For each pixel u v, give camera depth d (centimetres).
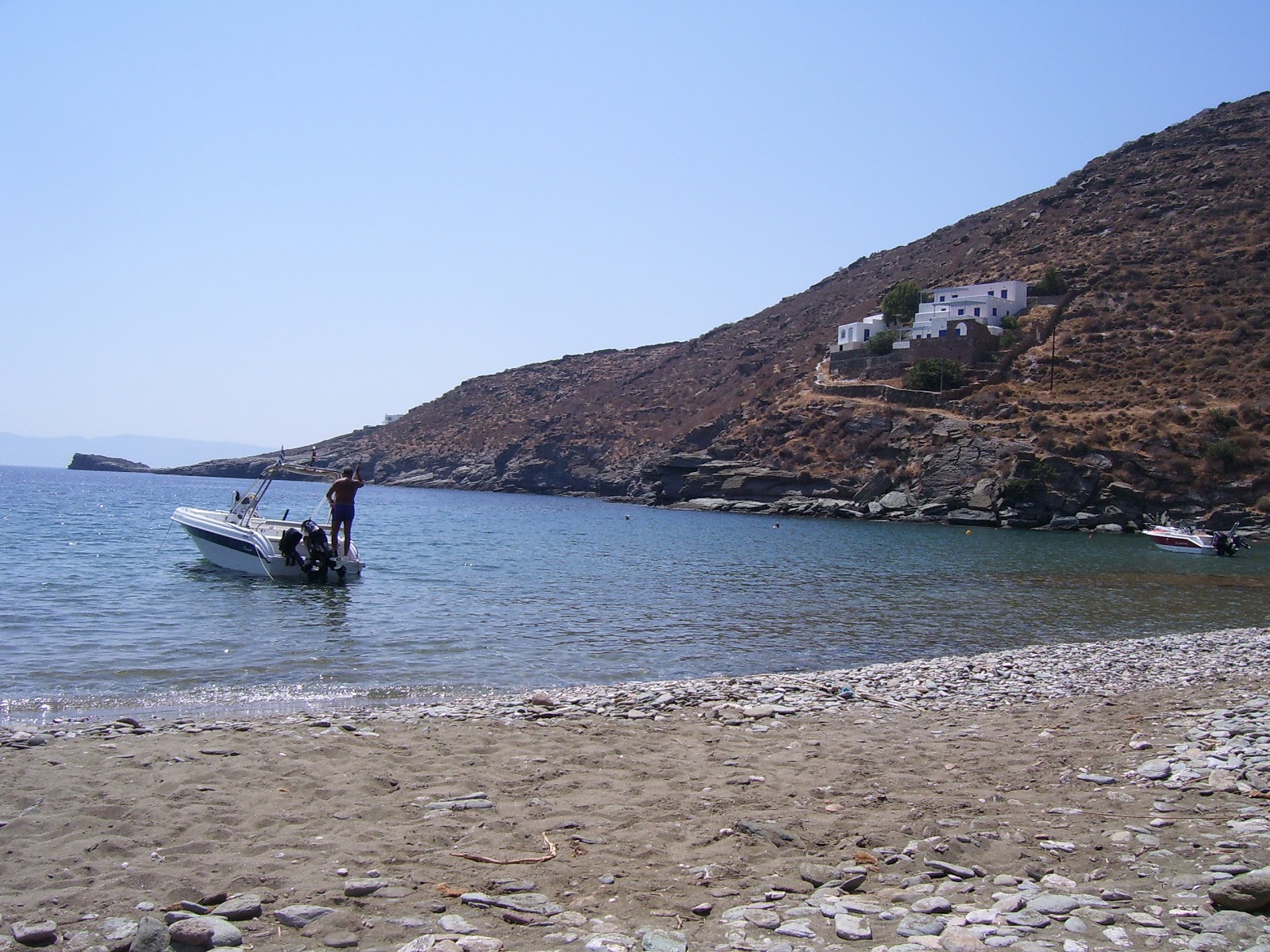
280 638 2114
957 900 682
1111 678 1723
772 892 695
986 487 8625
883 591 3484
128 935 613
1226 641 2258
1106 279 11531
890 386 10625
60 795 895
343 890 688
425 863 747
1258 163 13425
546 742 1152
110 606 2508
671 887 706
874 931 631
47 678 1645
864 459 9938
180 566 3472
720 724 1288
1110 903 668
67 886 690
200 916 633
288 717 1300
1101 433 8688
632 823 851
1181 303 10600
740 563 4494
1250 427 8481
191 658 1853
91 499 10156
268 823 834
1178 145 15012
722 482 10706
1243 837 789
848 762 1078
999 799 921
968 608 3078
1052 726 1273
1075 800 918
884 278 18175
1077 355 10200
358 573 3253
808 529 7638
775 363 15200
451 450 18362
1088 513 8275
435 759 1057
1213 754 1047
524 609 2727
